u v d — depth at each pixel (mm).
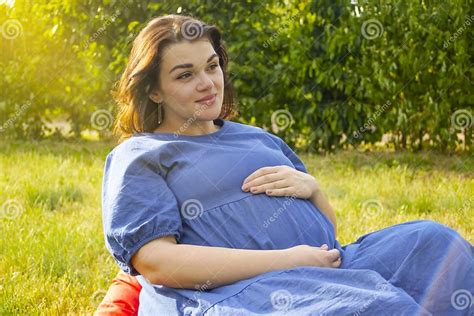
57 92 7957
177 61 2320
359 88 6383
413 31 6062
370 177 5531
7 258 3504
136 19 6945
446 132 6242
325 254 2160
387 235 2232
